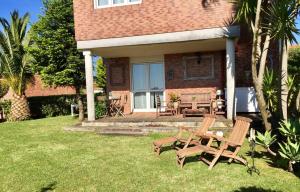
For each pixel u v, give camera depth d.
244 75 14.27
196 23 11.69
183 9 11.81
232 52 11.32
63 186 6.15
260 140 7.33
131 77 16.08
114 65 16.25
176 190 5.70
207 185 5.88
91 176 6.67
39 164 7.79
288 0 8.00
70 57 15.34
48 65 15.80
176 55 15.27
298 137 6.60
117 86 16.27
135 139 10.34
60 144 10.05
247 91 13.24
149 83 15.87
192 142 8.21
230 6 11.24
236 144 6.82
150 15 12.20
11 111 18.69
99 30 12.74
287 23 8.10
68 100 21.41
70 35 15.65
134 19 12.37
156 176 6.50
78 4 12.90
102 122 12.55
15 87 18.42
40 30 15.61
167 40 12.07
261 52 9.49
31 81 19.14
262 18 9.71
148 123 12.04
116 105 15.92
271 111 10.30
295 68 12.20
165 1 11.98
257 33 8.51
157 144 8.18
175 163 7.38
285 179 6.02
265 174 6.34
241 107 13.30
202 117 12.84
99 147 9.35
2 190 6.10
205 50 14.63
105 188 5.95
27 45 17.62
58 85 15.98
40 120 17.89
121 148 9.09
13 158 8.53
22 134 12.64
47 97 20.56
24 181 6.55
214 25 11.46
